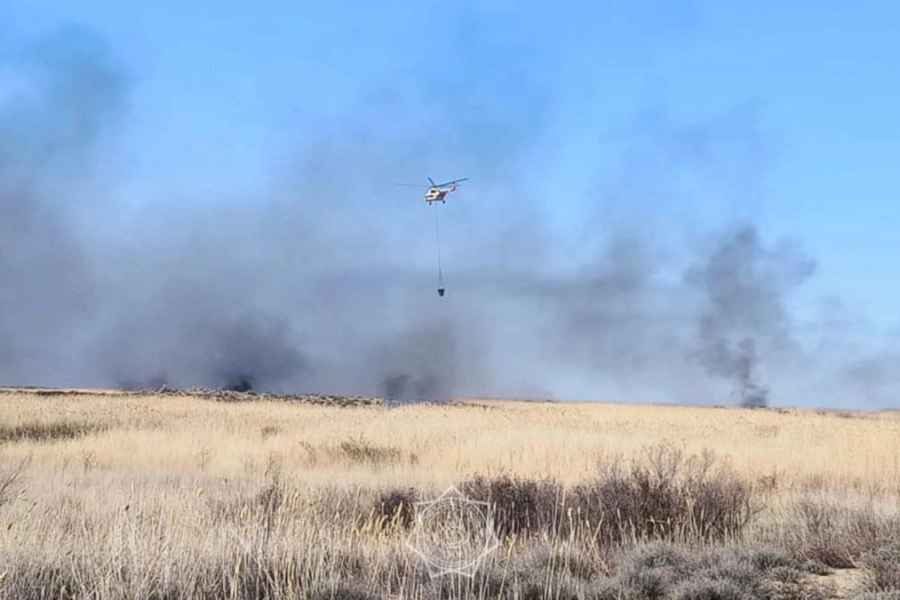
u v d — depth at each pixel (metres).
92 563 7.77
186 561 7.84
